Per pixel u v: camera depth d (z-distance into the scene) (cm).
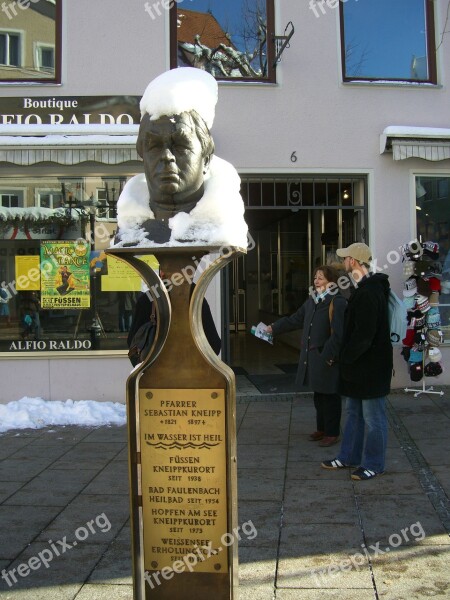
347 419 508
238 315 1477
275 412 722
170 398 252
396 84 806
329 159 800
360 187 823
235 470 251
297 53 793
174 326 252
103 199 767
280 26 792
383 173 807
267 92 790
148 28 770
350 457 504
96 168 764
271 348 1202
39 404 733
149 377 253
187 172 246
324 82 797
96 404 742
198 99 254
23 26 770
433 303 765
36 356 760
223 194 250
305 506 425
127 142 721
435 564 337
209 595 254
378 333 469
